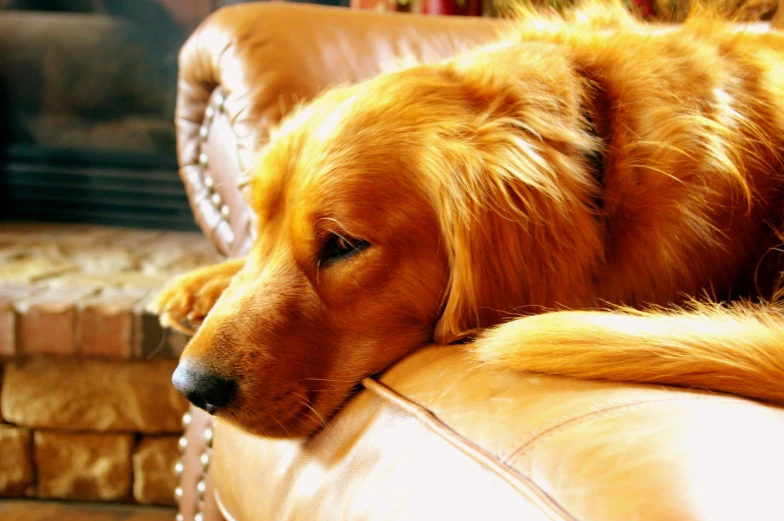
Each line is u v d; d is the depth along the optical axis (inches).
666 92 43.5
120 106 131.9
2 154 133.3
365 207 38.3
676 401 25.7
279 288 39.5
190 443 61.6
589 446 22.9
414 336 40.1
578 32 49.7
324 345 38.9
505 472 23.5
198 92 69.9
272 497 36.6
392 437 30.7
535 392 27.5
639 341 28.6
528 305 38.5
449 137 40.1
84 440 93.8
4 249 114.2
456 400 29.0
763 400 27.2
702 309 34.6
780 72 46.4
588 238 39.3
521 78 43.1
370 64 66.7
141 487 94.7
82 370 91.8
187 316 53.6
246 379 37.3
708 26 50.6
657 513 19.6
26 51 130.6
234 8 68.7
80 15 130.0
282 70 63.3
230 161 64.4
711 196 41.5
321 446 35.3
